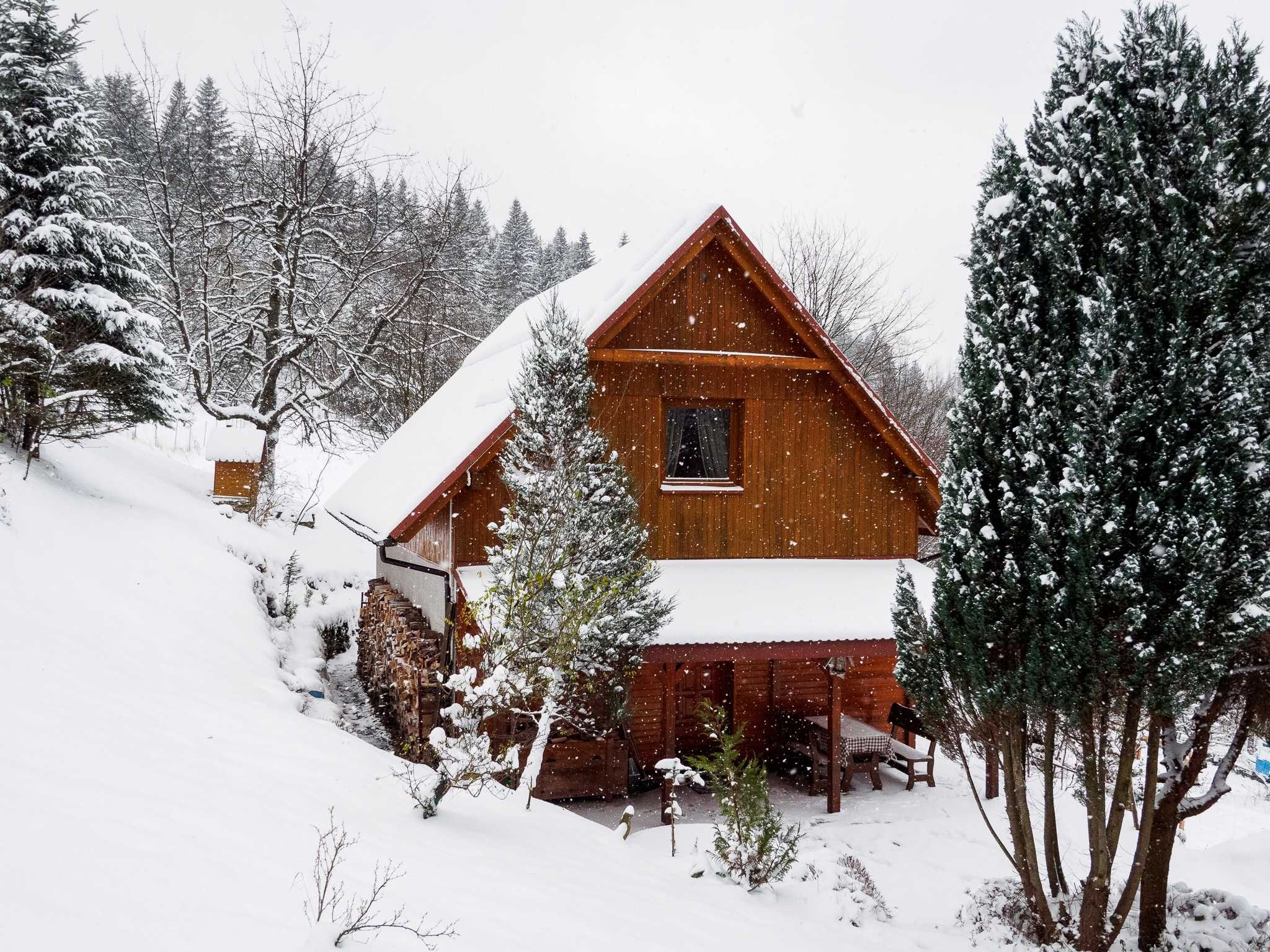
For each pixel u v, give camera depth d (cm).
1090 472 642
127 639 911
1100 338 636
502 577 905
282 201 2628
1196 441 612
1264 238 629
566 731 1198
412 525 1159
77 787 487
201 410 3612
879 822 1170
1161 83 655
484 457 1189
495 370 1786
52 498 1316
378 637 1570
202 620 1145
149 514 1595
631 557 1093
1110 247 657
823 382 1442
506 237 7388
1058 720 716
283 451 3469
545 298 1900
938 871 991
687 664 1407
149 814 477
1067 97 709
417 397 3219
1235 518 617
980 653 710
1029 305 700
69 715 624
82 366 1530
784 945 634
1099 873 677
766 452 1416
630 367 1346
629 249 1717
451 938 427
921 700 791
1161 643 618
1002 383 706
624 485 1099
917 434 3525
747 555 1406
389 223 2867
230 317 2658
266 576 1850
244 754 686
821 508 1447
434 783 731
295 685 1199
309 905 409
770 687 1443
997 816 1192
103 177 1712
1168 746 732
